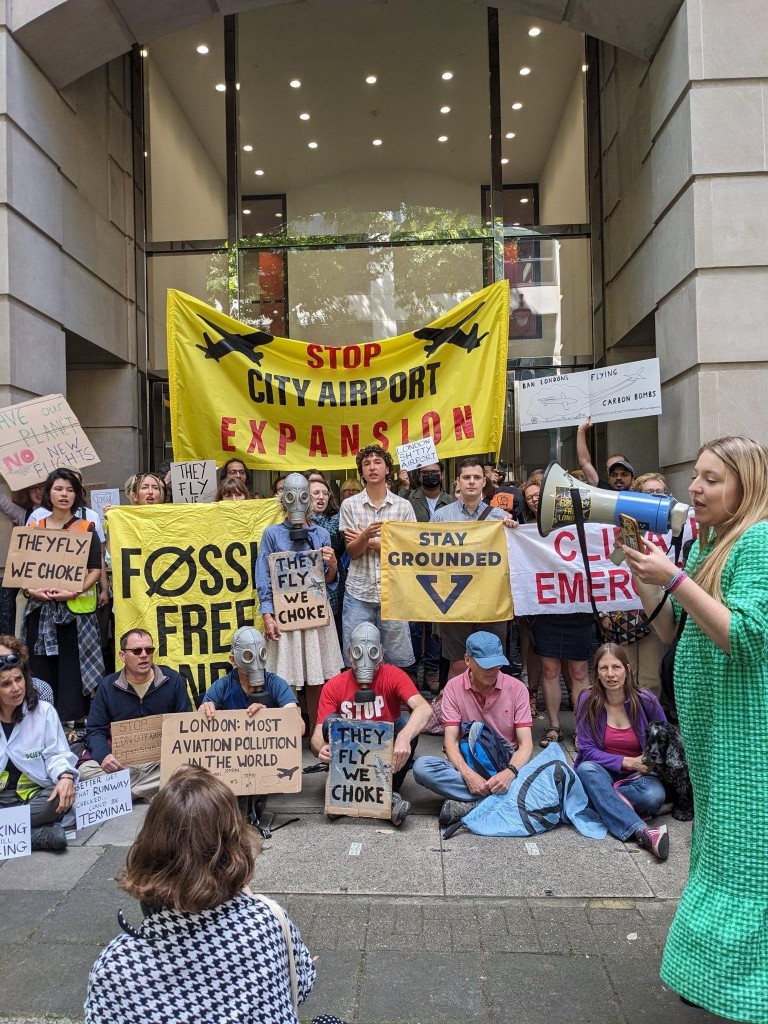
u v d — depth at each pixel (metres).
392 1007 2.57
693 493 2.16
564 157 9.30
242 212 9.49
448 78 9.37
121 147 9.02
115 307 8.71
